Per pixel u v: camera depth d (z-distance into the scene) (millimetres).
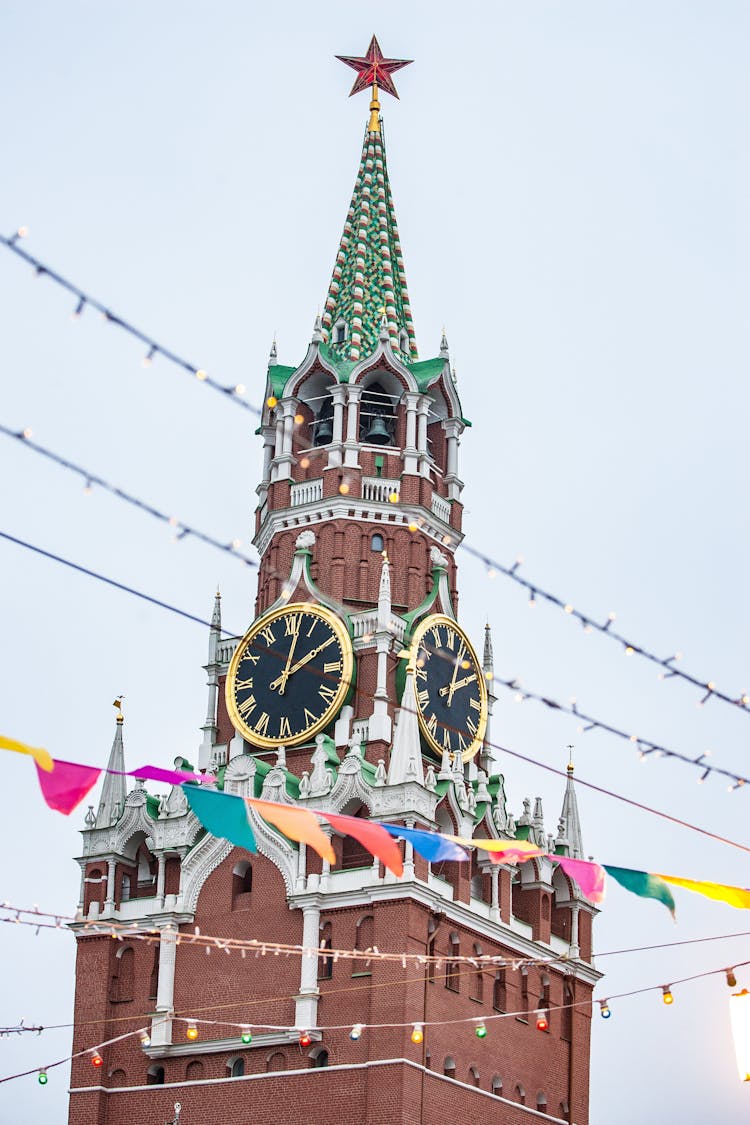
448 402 129250
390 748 114312
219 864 113375
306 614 119000
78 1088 111125
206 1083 108312
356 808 112125
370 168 137000
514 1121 111938
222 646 123250
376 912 107062
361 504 123062
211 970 111250
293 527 124375
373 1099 103062
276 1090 106188
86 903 115375
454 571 127375
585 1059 120500
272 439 129375
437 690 118812
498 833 117812
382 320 130125
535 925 119438
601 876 58781
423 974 105875
